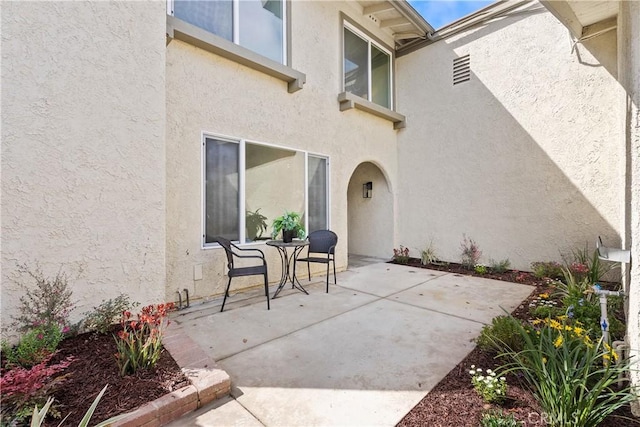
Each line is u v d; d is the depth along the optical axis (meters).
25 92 2.93
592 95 5.81
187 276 4.64
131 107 3.62
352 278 6.50
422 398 2.40
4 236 2.83
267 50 5.77
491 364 2.86
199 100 4.78
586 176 5.92
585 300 3.84
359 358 3.05
